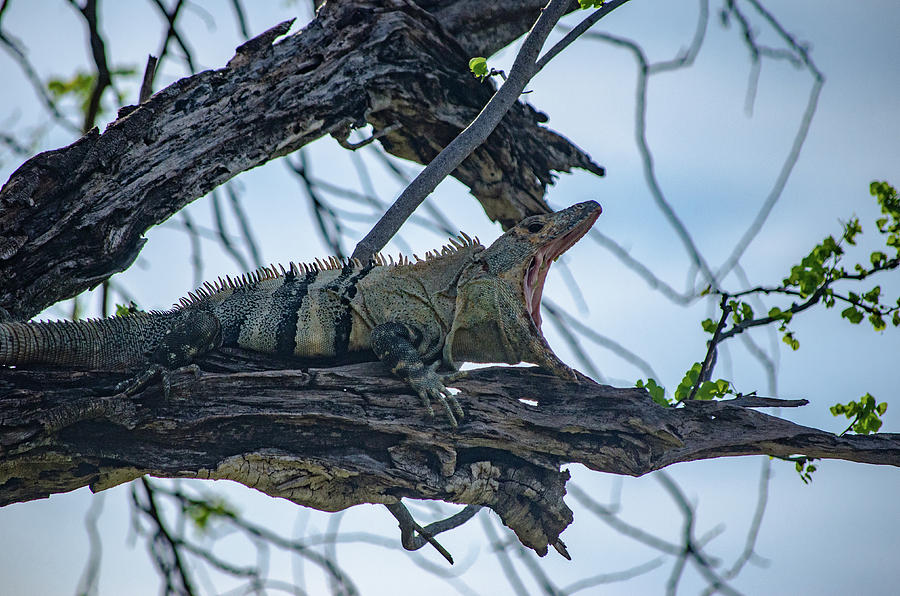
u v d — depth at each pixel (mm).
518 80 12492
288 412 9891
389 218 12227
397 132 14469
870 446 10852
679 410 10953
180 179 12023
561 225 12180
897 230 12125
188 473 9609
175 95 12586
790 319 11898
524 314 11672
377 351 10805
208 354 10859
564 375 11328
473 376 10914
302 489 10070
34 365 10547
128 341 10883
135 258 11852
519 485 10688
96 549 13047
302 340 11383
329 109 13086
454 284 11930
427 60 13914
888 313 11781
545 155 15383
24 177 11195
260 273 11961
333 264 12148
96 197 11516
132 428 9438
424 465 10305
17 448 9000
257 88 12969
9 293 10898
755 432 10875
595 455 10656
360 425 10086
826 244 12031
